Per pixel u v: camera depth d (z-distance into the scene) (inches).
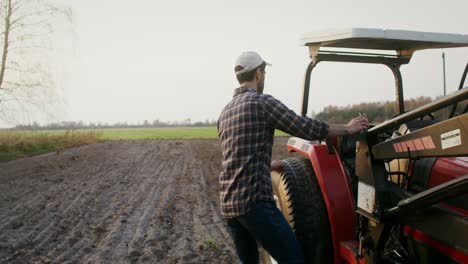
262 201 117.5
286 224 119.3
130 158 738.2
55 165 594.2
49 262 200.1
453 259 99.6
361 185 118.5
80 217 287.4
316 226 138.3
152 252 213.5
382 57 159.6
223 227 262.4
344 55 155.3
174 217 289.1
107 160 692.1
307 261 139.4
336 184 135.3
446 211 97.0
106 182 444.5
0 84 845.8
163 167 595.8
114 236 240.8
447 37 136.0
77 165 605.6
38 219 279.6
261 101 120.8
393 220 109.1
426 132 95.5
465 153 86.4
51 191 384.2
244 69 126.6
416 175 118.2
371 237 117.1
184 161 687.1
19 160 657.0
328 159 139.3
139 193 379.6
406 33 131.0
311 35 145.2
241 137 120.3
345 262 132.6
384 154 109.7
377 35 127.6
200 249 221.0
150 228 259.6
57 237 240.7
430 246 106.7
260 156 120.0
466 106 126.6
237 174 119.3
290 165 150.5
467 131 85.4
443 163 111.2
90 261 202.2
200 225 267.6
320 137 118.8
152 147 1058.1
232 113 123.3
